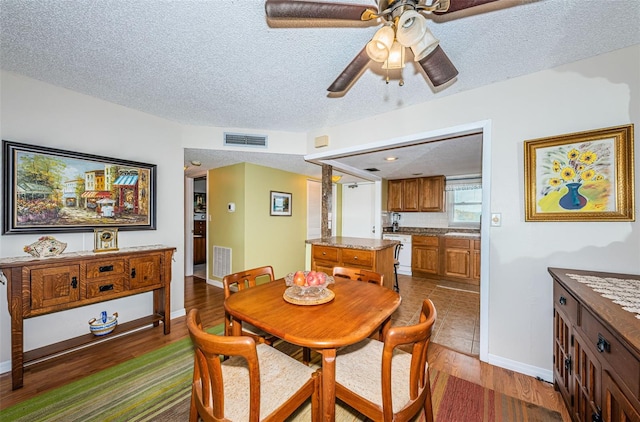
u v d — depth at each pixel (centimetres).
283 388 114
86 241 223
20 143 188
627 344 77
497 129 200
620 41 152
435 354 219
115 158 238
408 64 178
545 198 180
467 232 504
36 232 195
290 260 463
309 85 209
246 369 126
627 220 156
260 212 406
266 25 141
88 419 146
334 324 118
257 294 160
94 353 213
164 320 247
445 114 226
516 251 192
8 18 134
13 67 181
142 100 235
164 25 141
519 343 192
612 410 93
